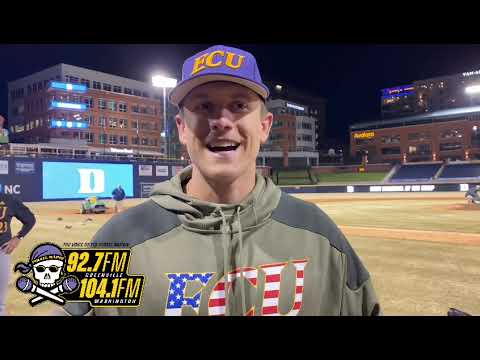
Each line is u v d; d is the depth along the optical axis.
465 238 11.26
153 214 1.57
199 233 1.52
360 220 16.81
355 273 1.63
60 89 53.31
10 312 4.56
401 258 8.37
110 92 59.78
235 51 1.47
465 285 6.11
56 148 45.34
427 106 87.75
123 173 40.28
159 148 66.88
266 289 1.48
